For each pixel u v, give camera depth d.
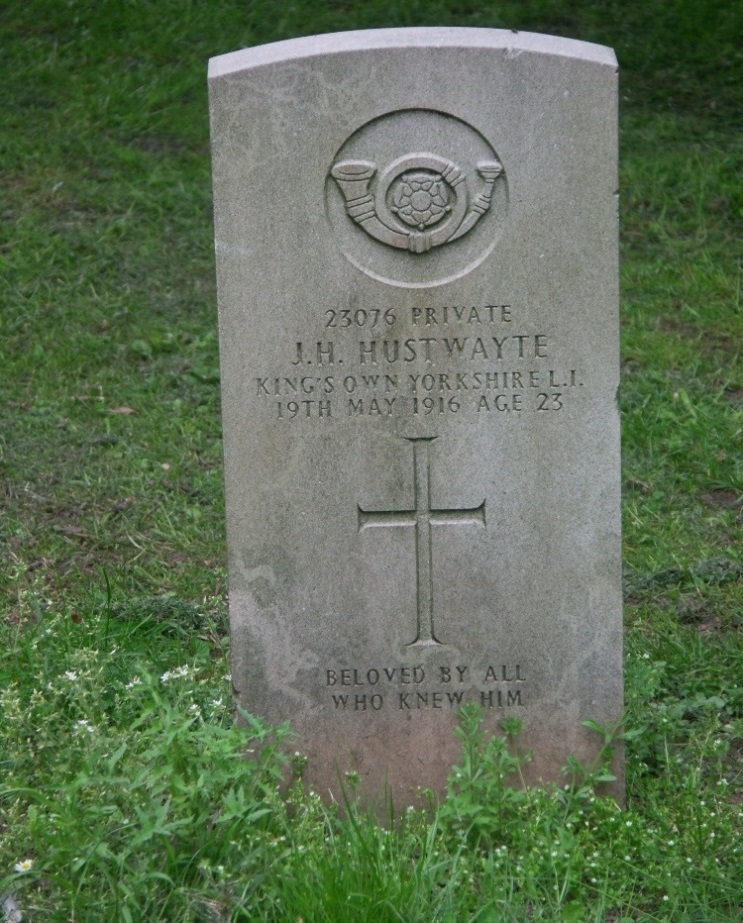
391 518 2.17
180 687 2.26
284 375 2.14
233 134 2.09
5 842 2.04
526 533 2.17
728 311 3.53
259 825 2.07
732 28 4.83
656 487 2.99
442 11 4.91
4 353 3.39
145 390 3.31
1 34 4.76
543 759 2.21
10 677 2.37
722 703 2.36
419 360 2.14
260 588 2.18
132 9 4.93
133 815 2.03
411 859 2.07
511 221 2.11
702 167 4.12
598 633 2.19
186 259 3.77
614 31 4.85
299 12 4.92
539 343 2.13
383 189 2.10
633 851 2.10
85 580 2.73
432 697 2.20
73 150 4.17
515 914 1.97
